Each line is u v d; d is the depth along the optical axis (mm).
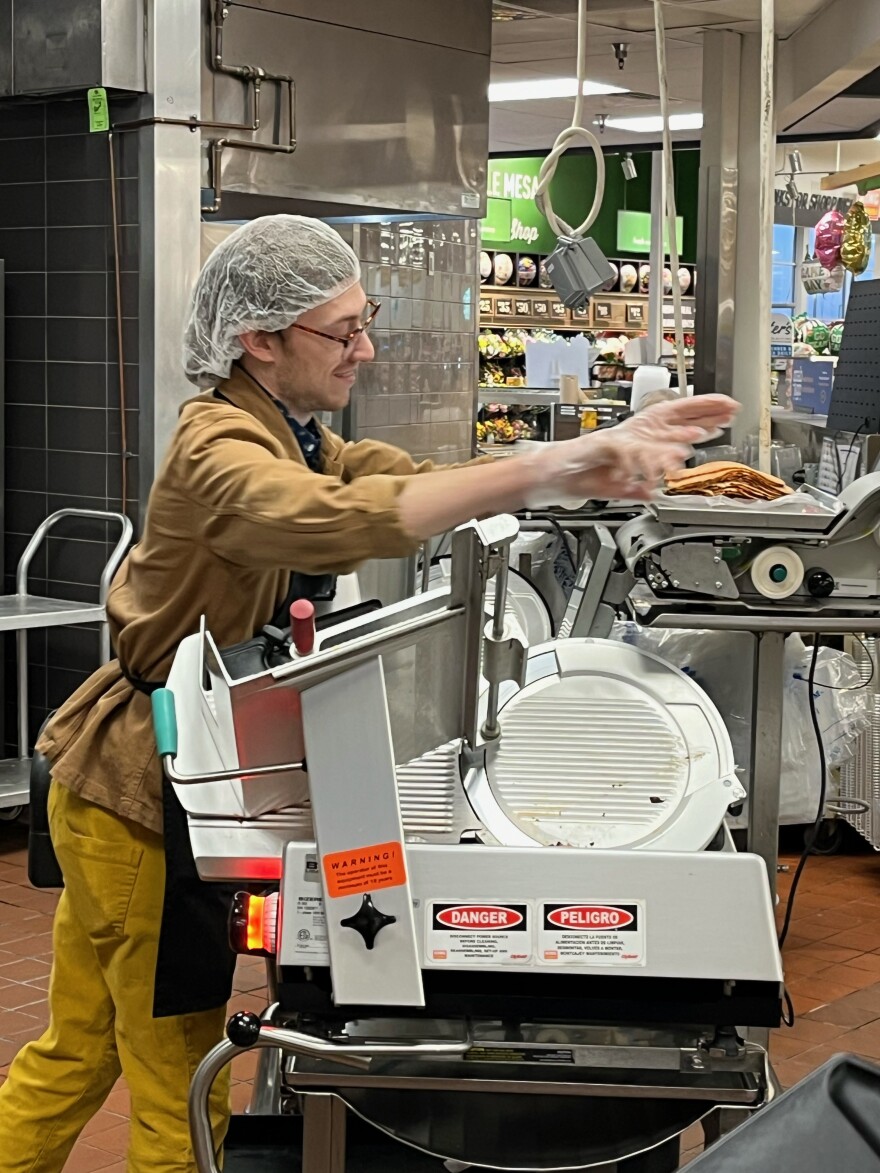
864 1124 1102
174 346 4836
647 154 15258
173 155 4758
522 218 13898
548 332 13227
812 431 6062
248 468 1855
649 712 1876
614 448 1698
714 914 1636
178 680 1921
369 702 1609
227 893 2006
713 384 7402
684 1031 1676
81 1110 2361
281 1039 1628
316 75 5590
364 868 1628
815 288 7191
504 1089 1656
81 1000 2311
